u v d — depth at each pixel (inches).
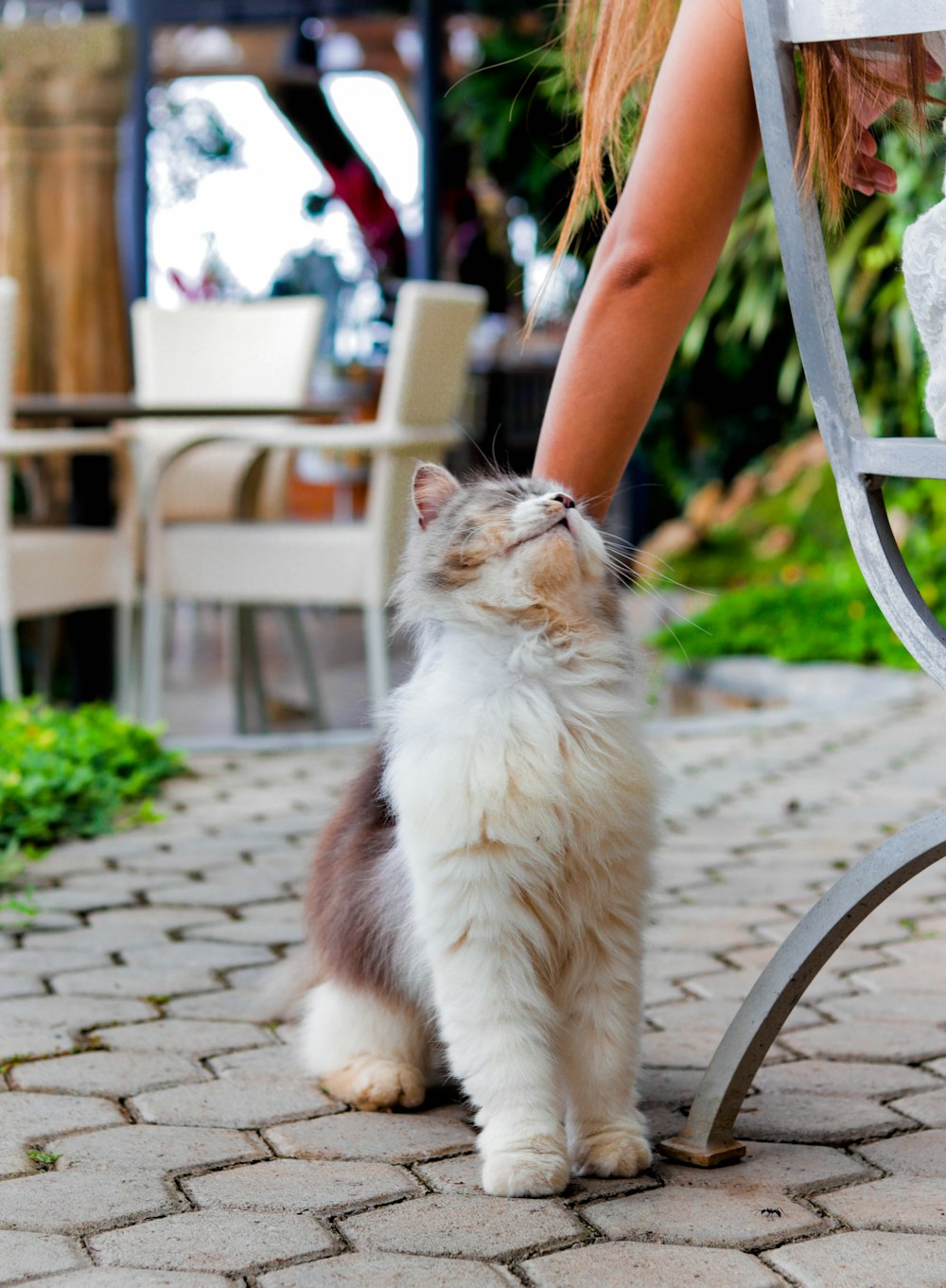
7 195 254.1
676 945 117.0
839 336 68.4
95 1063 91.8
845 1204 71.2
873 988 105.8
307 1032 91.3
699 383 397.7
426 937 75.2
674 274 81.9
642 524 428.8
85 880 136.1
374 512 190.9
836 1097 85.7
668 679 291.4
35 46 249.6
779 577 360.5
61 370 256.1
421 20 398.9
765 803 167.6
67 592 198.1
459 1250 66.3
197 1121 82.7
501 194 442.6
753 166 81.9
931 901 128.9
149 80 376.8
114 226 259.3
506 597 76.2
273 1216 70.1
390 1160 77.5
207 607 394.9
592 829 74.0
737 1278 63.4
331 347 496.1
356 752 197.6
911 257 67.8
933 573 300.5
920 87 74.9
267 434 199.3
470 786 72.1
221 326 253.9
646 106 88.7
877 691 249.9
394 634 93.7
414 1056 87.3
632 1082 77.2
